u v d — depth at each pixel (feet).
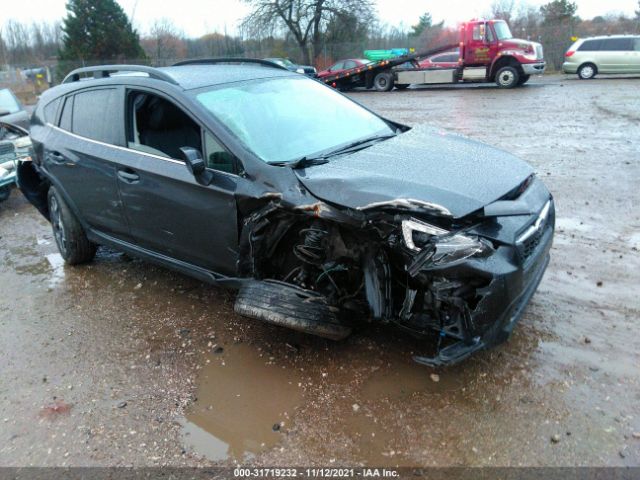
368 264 9.84
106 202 14.19
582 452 8.45
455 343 9.36
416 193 9.41
